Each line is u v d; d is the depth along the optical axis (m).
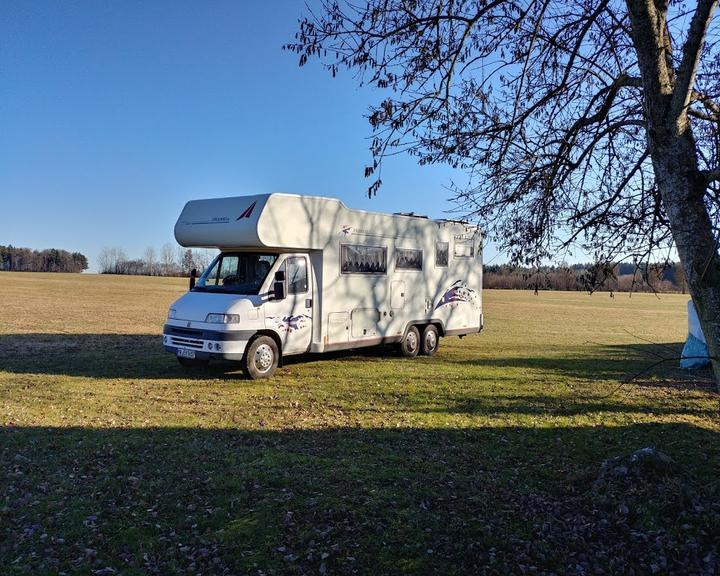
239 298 10.95
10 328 20.09
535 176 5.84
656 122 4.34
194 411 8.54
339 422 8.08
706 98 4.80
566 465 6.32
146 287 55.75
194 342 10.86
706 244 4.25
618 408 9.26
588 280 5.78
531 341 20.55
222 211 11.20
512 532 4.58
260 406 8.98
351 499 5.18
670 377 12.43
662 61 4.32
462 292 15.73
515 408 9.14
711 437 7.54
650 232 5.44
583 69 5.85
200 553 4.20
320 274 11.97
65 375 11.32
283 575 3.94
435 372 12.51
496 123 5.77
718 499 4.79
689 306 14.06
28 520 4.71
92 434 7.16
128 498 5.18
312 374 11.97
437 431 7.67
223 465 6.08
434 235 14.73
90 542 4.34
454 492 5.43
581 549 4.32
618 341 21.22
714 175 4.17
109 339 17.75
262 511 4.91
